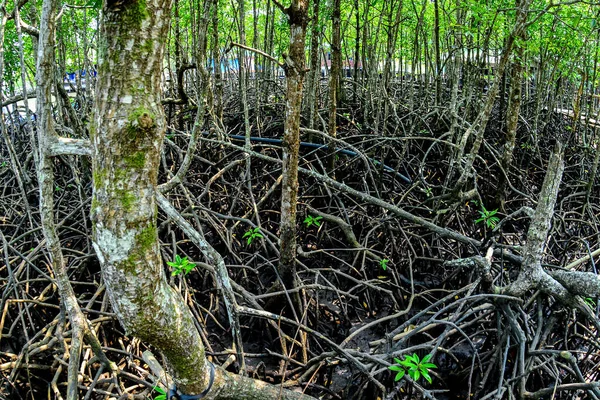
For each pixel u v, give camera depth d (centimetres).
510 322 382
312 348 509
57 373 408
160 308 240
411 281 559
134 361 452
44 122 264
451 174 704
